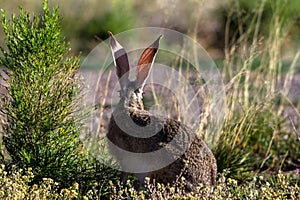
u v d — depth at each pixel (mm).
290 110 14477
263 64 14219
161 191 9023
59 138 9539
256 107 12023
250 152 12008
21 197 8289
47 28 9352
